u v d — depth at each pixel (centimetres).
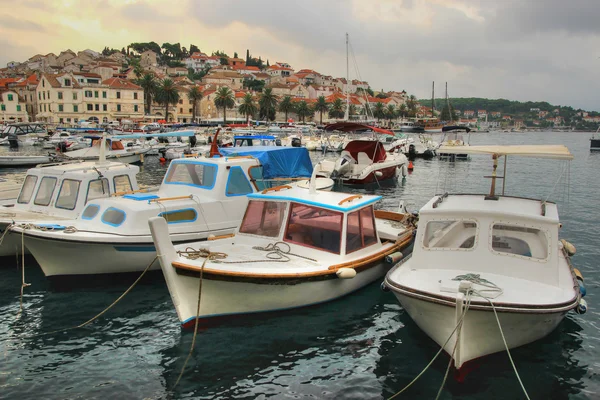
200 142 5494
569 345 851
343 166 2816
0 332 903
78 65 14025
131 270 1157
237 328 898
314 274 899
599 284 1152
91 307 1012
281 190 1109
